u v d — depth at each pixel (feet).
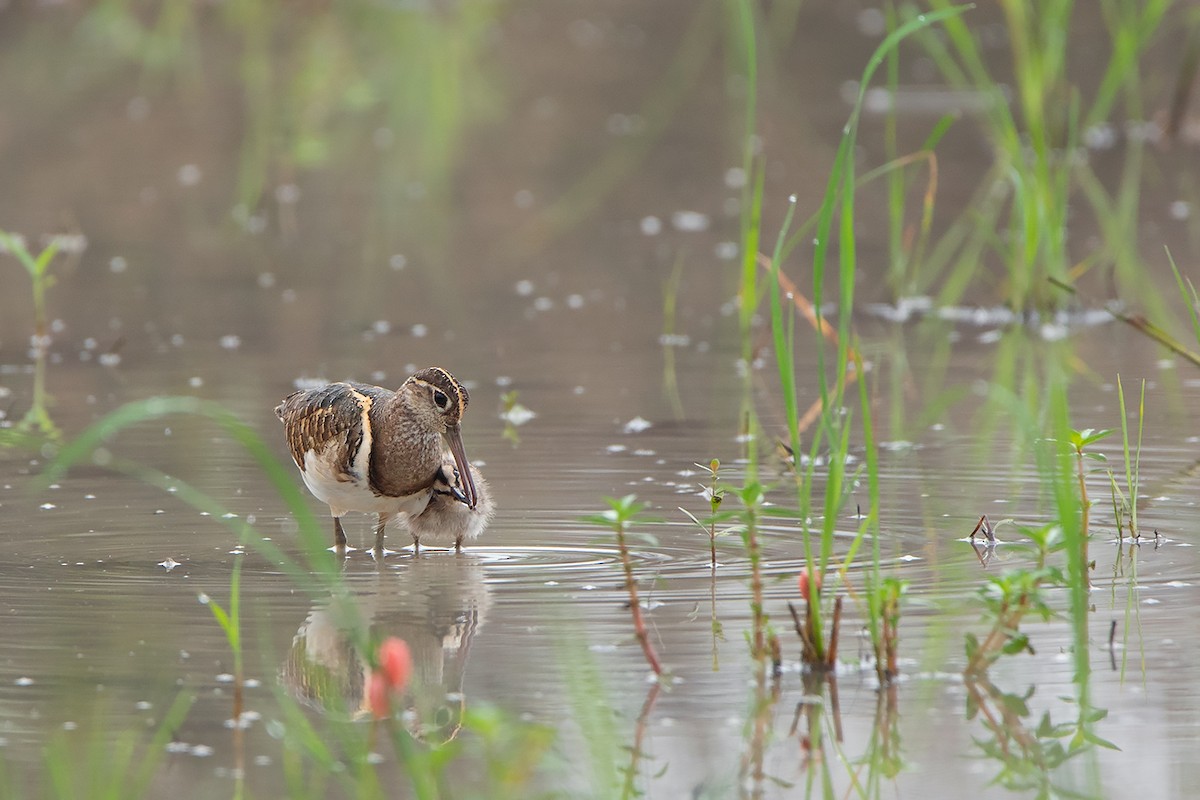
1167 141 86.58
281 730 25.68
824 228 29.04
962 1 94.79
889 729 25.54
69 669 28.02
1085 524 31.17
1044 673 27.58
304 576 33.73
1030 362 53.72
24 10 126.62
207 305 62.90
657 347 56.70
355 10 128.77
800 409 48.06
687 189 82.28
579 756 24.57
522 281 66.74
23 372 53.26
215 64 112.57
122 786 23.68
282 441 44.83
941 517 36.78
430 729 25.68
